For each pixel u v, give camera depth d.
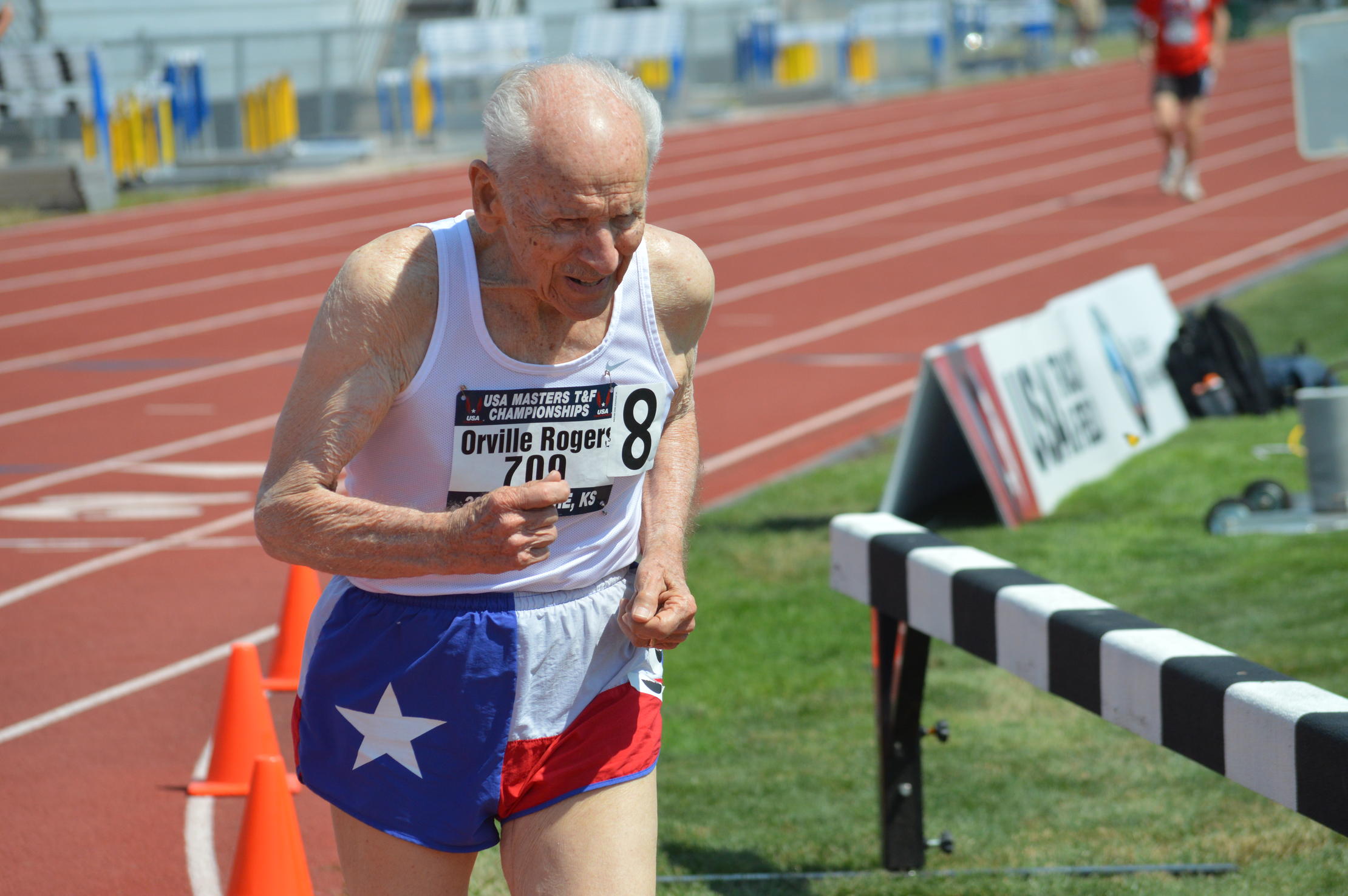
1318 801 5.47
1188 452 18.20
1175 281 31.94
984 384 15.90
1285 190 45.16
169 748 11.18
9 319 32.56
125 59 58.34
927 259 37.06
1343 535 14.33
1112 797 9.52
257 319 32.12
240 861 7.66
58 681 12.66
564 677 5.30
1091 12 94.00
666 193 50.84
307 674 5.39
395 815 5.21
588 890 5.20
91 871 9.14
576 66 4.83
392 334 4.93
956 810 9.40
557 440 5.15
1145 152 56.62
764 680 11.98
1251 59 91.94
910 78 86.44
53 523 17.92
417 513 4.91
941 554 7.95
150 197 52.28
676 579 5.43
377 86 63.50
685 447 5.79
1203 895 7.82
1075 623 6.82
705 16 80.75
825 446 20.89
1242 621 12.19
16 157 53.22
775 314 31.00
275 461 5.02
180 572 15.94
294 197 51.94
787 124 70.88
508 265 5.00
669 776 10.18
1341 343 23.41
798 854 8.83
